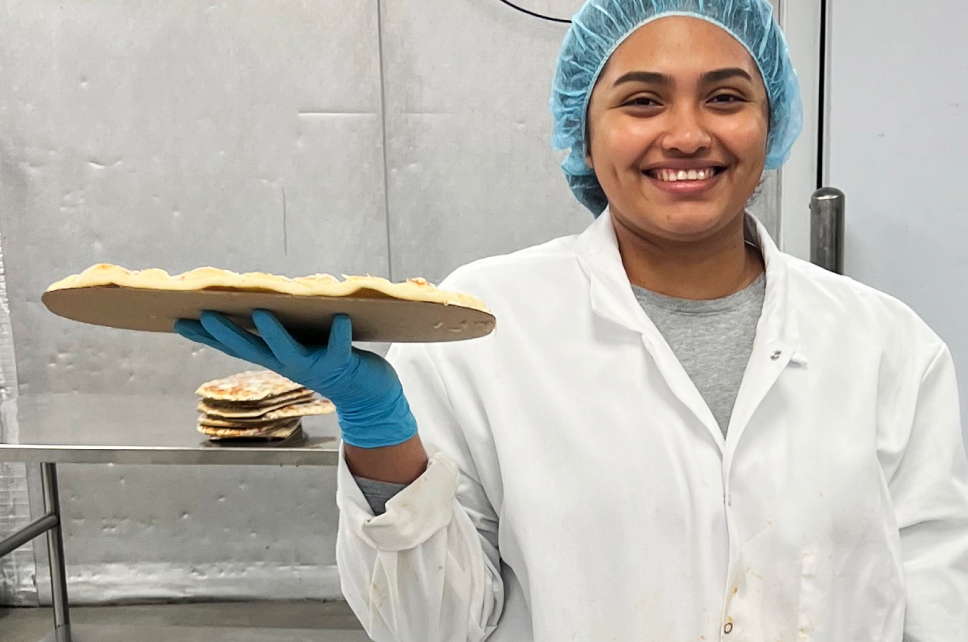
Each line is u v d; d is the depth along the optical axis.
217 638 2.32
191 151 2.30
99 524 2.50
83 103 2.29
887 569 0.91
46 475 2.24
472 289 1.00
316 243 2.32
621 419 0.89
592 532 0.87
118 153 2.31
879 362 0.95
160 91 2.28
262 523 2.48
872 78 1.83
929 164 1.83
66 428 1.96
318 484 2.45
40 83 2.29
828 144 1.90
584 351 0.93
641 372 0.91
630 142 0.86
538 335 0.95
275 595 2.50
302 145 2.28
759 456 0.88
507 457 0.89
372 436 0.78
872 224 1.88
